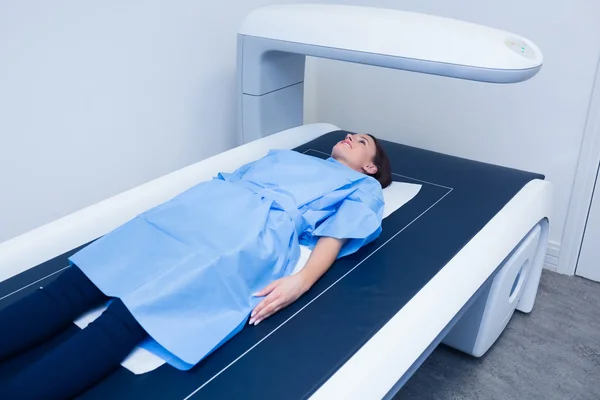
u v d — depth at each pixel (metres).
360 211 1.27
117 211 1.35
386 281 1.17
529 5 1.78
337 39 1.48
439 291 1.15
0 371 0.92
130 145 1.73
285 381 0.91
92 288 1.04
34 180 1.50
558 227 1.97
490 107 1.97
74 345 0.88
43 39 1.41
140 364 0.95
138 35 1.64
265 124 1.82
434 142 2.17
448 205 1.49
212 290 1.02
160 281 0.99
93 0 1.49
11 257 1.16
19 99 1.40
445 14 1.98
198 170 1.54
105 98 1.61
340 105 2.38
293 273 1.20
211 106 1.97
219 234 1.12
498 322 1.51
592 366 1.53
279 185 1.34
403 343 1.02
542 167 1.94
